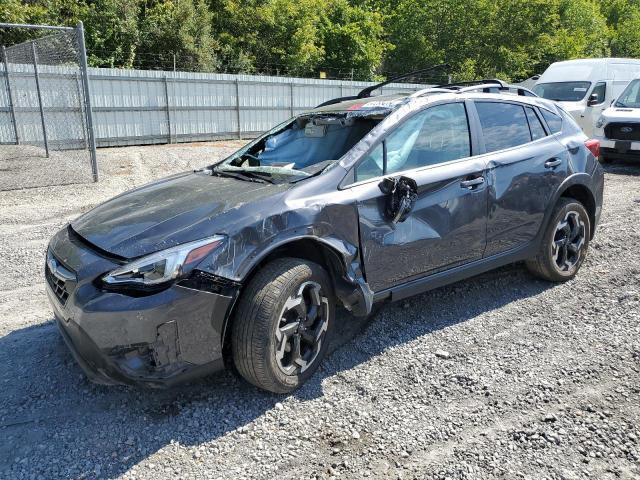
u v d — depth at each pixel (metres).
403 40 37.06
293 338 3.12
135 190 3.88
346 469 2.57
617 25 57.88
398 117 3.74
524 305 4.36
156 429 2.88
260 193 3.22
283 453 2.68
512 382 3.27
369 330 3.96
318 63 33.69
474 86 4.37
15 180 10.72
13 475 2.54
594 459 2.60
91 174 11.44
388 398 3.13
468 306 4.36
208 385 3.29
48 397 3.18
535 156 4.41
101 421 2.95
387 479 2.50
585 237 4.89
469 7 35.62
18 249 6.19
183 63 27.17
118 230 3.01
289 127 4.25
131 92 17.86
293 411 3.02
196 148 17.59
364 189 3.42
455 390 3.20
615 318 4.09
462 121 4.09
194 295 2.75
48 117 13.60
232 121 20.50
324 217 3.20
